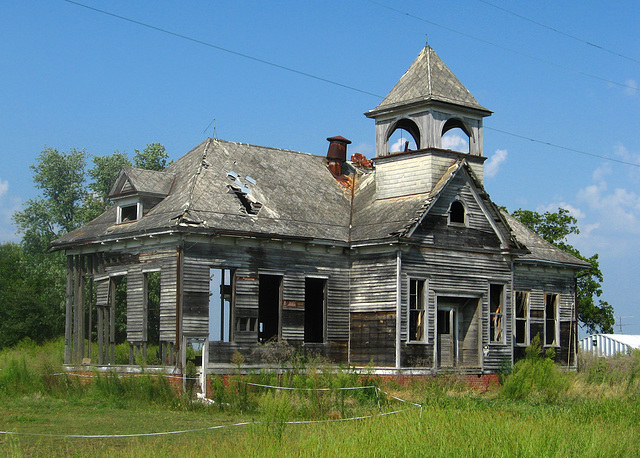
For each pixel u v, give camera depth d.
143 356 28.92
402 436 17.25
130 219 32.19
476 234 34.03
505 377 33.09
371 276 32.34
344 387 25.36
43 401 26.81
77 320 33.12
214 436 19.28
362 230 33.12
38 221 67.94
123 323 53.53
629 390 30.16
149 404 25.91
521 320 38.31
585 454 16.80
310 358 30.23
